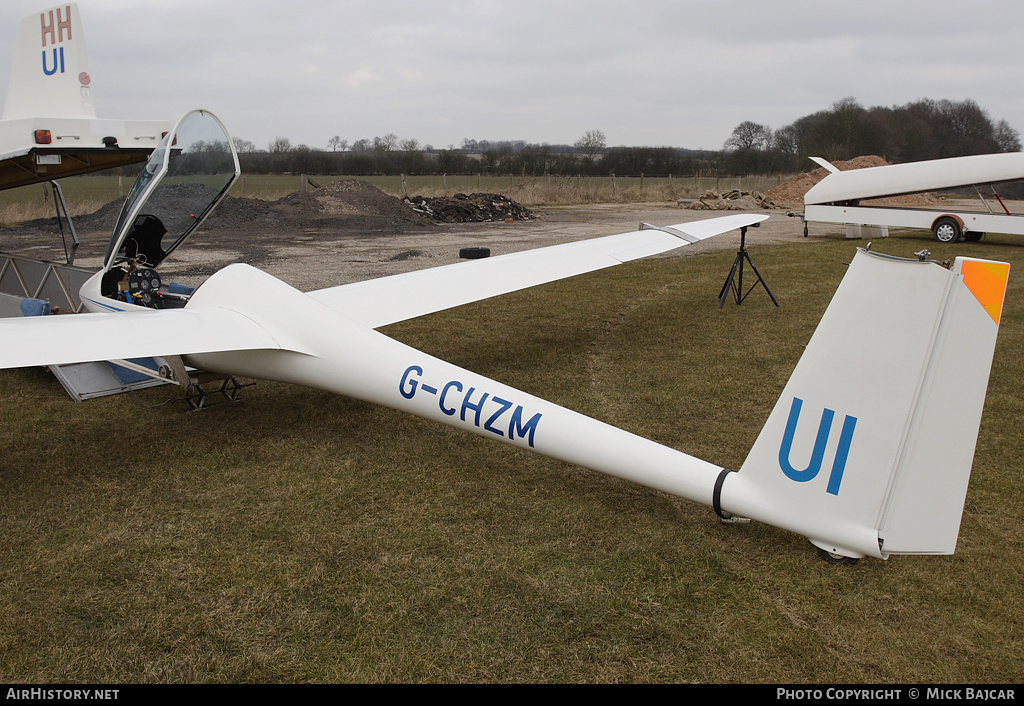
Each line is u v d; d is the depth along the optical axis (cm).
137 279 541
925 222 1459
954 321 227
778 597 282
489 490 377
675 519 345
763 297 891
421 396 373
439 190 2686
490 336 710
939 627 265
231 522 342
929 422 237
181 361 475
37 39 567
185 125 487
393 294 564
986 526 340
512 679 238
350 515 350
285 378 439
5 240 1420
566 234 1612
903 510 246
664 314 802
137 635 259
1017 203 1695
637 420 482
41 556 311
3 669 242
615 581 293
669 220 1977
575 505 360
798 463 267
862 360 246
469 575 298
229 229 1672
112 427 462
